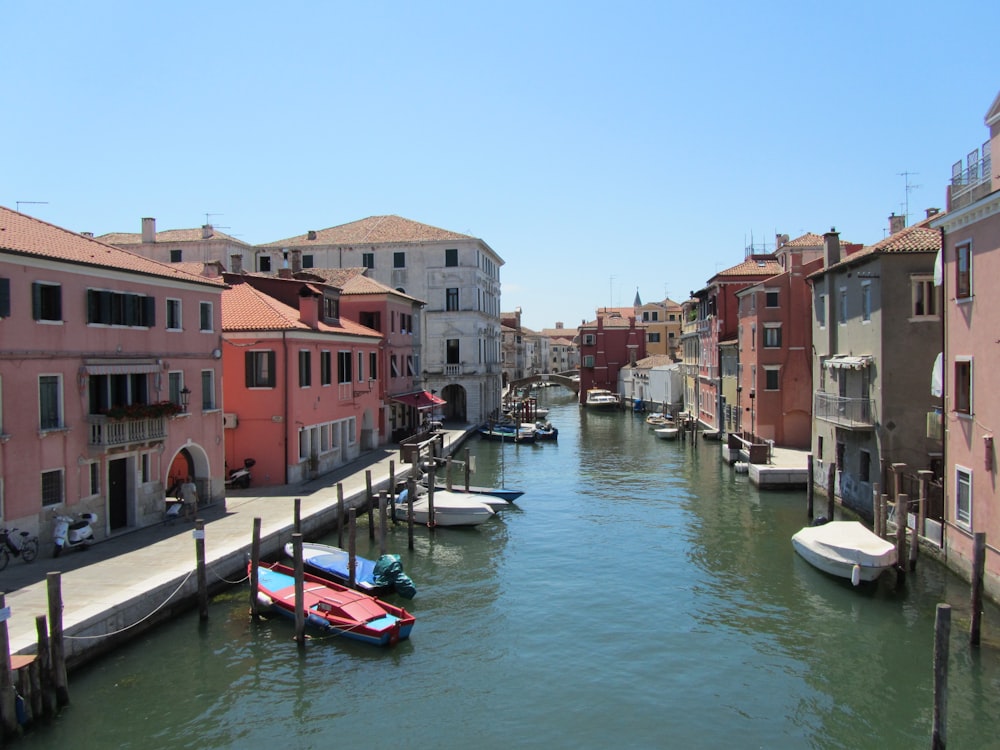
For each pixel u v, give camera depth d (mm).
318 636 15695
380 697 13391
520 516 27422
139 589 14977
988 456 16469
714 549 22438
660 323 94500
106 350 19000
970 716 12531
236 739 12008
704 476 35531
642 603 18016
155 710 12688
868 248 25891
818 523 23328
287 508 23156
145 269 20453
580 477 36000
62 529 17281
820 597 18047
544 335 153000
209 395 23703
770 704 13164
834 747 11812
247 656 14695
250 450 27547
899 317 22734
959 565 18141
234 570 18094
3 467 15977
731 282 47094
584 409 80688
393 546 23266
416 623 16797
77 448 18016
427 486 29047
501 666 14641
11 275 16188
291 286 31781
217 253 51625
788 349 37938
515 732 12297
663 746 11883
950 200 18500
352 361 34500
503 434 48438
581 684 13930
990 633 15180
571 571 20609
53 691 12070
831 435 27516
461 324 54938
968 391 17844
